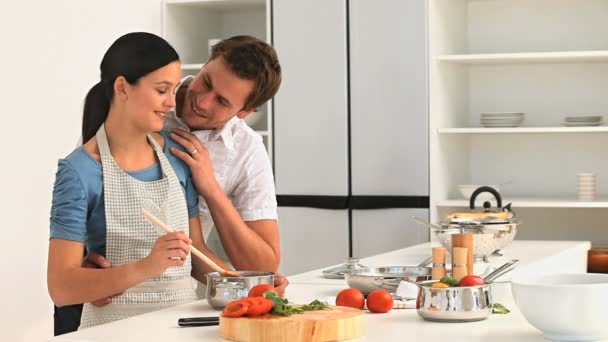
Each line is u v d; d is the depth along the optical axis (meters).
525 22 5.18
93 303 2.32
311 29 4.97
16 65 4.59
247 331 1.82
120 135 2.34
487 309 2.06
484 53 5.24
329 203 4.96
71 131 4.93
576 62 5.06
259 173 2.86
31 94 4.68
